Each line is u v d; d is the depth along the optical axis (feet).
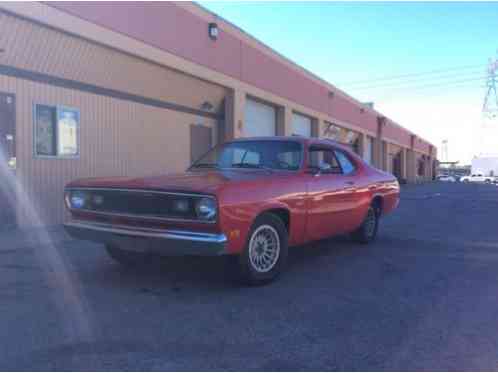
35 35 28.02
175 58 39.50
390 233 29.99
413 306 14.82
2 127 26.99
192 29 41.73
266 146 20.43
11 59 27.12
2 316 13.33
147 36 36.27
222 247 14.46
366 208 23.67
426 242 26.48
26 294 15.39
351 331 12.59
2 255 21.04
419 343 11.88
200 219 14.48
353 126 90.84
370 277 18.34
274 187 16.81
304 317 13.58
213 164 20.58
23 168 28.30
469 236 28.86
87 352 11.02
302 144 19.89
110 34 32.73
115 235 15.75
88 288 16.14
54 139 30.14
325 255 22.48
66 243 24.00
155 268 18.98
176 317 13.39
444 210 47.44
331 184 20.25
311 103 69.72
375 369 10.37
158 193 14.96
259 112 57.00
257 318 13.42
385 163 121.60
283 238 17.33
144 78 37.29
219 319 13.29
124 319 13.20
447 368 10.50
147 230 15.25
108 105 34.22
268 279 16.81
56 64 29.81
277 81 58.23
